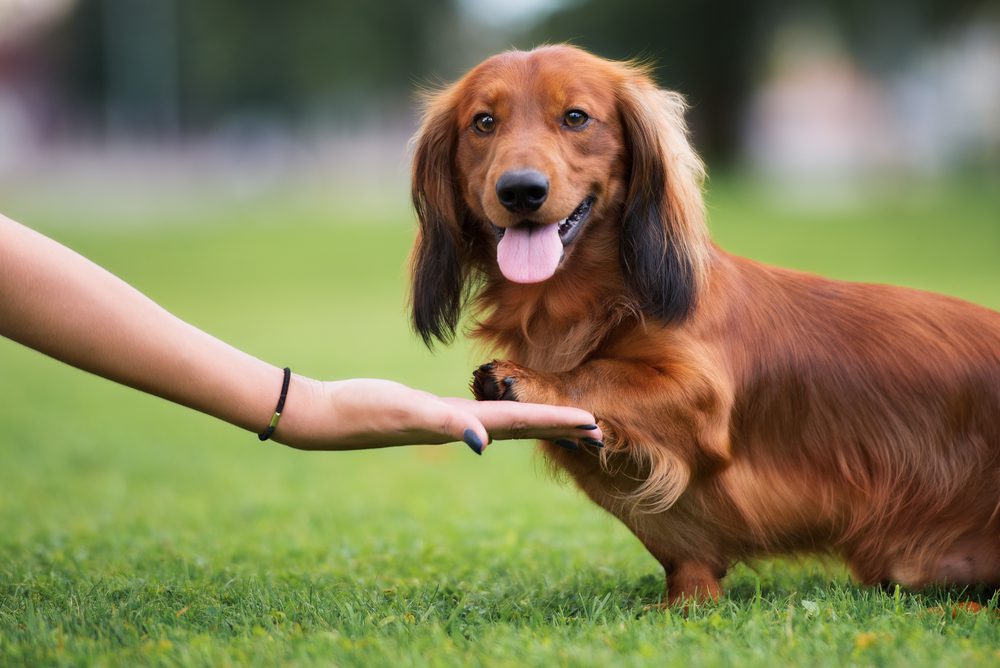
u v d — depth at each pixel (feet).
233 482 22.93
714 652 10.11
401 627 11.22
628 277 13.55
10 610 12.22
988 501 13.20
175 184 152.87
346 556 15.71
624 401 12.42
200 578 14.35
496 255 14.28
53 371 40.42
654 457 12.45
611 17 128.57
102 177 153.48
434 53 171.32
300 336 44.45
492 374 12.09
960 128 133.80
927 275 53.67
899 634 10.66
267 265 74.02
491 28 183.01
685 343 12.89
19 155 174.29
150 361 11.35
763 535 13.44
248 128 189.88
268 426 11.59
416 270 15.01
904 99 133.69
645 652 10.16
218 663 10.14
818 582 14.21
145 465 24.59
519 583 14.01
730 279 13.66
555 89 13.62
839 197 100.42
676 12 125.90
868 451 13.38
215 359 11.60
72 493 21.74
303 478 23.31
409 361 37.60
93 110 193.98
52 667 10.12
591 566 15.25
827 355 13.43
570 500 20.40
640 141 13.80
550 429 11.66
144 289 63.31
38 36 192.85
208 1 160.56
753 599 12.43
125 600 12.80
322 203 123.85
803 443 13.43
